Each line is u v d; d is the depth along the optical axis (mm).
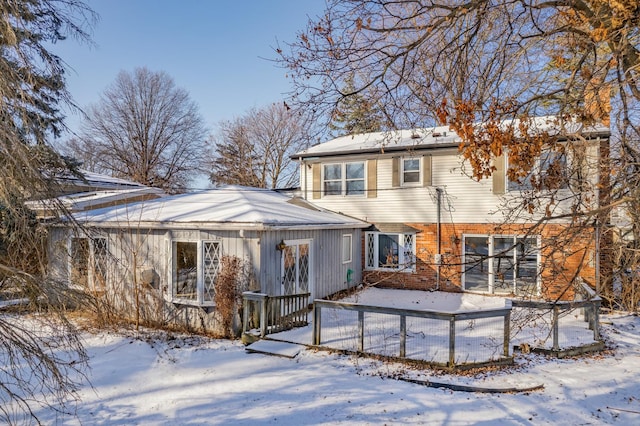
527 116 4402
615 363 7758
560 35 4895
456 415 5738
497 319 10969
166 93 36406
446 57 5289
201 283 10148
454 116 4820
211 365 7875
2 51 4629
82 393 6770
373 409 5918
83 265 8125
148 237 10828
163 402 6391
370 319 10938
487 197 13898
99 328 9766
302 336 9211
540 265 5441
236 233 10156
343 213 16359
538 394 6395
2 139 4160
